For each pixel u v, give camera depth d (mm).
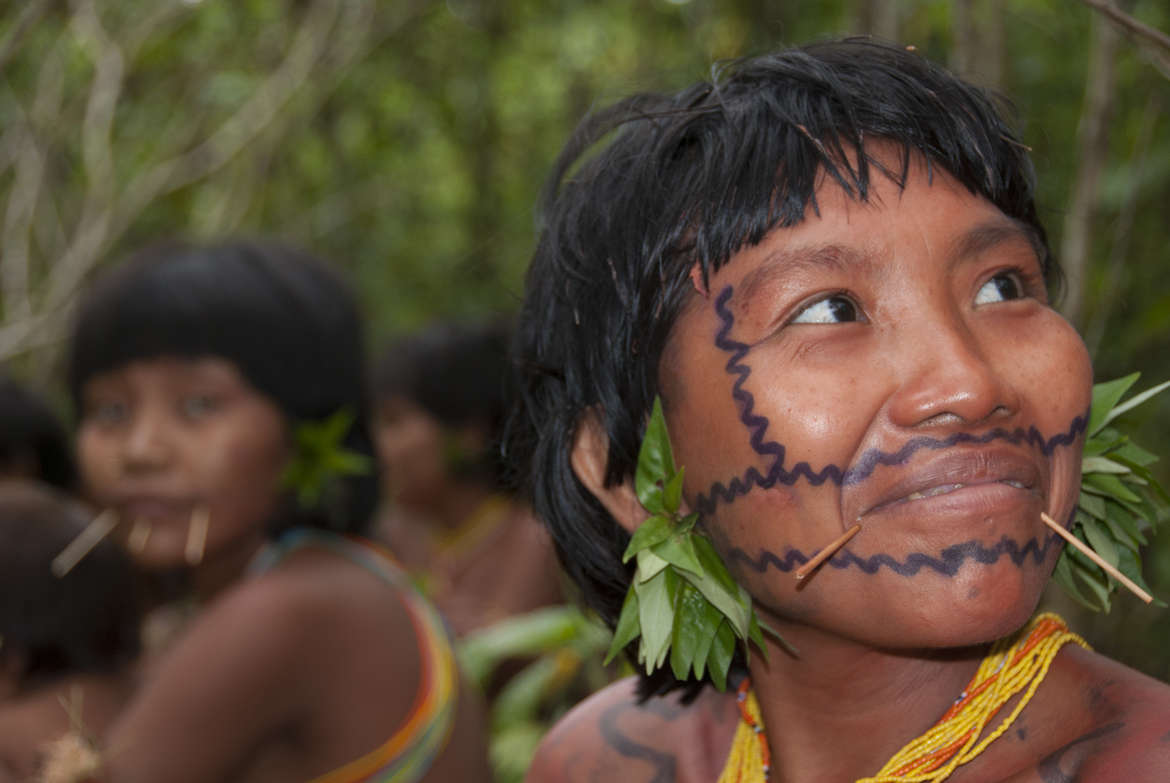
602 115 1341
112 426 2020
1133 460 1141
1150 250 2375
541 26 4988
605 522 1283
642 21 4520
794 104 1056
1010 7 3002
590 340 1182
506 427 1424
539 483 1317
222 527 2000
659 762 1361
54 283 3543
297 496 2043
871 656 1091
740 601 1051
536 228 1375
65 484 3244
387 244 5582
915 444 943
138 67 4207
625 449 1159
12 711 2080
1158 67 977
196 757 1832
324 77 4223
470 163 5293
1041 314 1015
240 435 1988
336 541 2086
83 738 1853
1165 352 2377
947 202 1006
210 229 4098
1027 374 979
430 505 3738
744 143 1050
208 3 4309
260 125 3938
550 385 1278
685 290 1069
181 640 1926
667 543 1051
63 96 4035
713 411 1033
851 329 984
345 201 5211
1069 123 2834
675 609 1080
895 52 1123
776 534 996
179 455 1966
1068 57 2902
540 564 3484
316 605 1922
